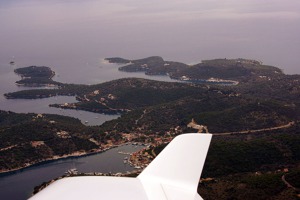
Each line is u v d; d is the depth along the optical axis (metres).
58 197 12.81
